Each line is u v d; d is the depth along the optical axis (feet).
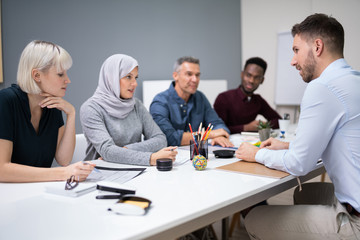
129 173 4.25
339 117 3.74
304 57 4.29
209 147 6.15
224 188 3.55
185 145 6.97
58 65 4.40
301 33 4.30
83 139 6.48
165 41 13.87
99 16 11.72
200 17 15.23
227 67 16.66
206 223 3.02
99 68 11.80
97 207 3.02
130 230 2.49
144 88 12.66
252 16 16.79
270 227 4.08
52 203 3.14
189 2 14.74
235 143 6.63
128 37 12.60
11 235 2.43
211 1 15.70
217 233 7.45
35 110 4.70
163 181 3.87
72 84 11.14
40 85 4.45
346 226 3.70
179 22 14.37
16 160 4.51
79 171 3.86
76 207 3.02
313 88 3.87
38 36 10.25
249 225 4.31
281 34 15.43
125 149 5.03
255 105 10.59
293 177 4.10
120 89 5.84
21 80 4.32
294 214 4.01
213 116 8.38
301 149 3.90
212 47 15.84
